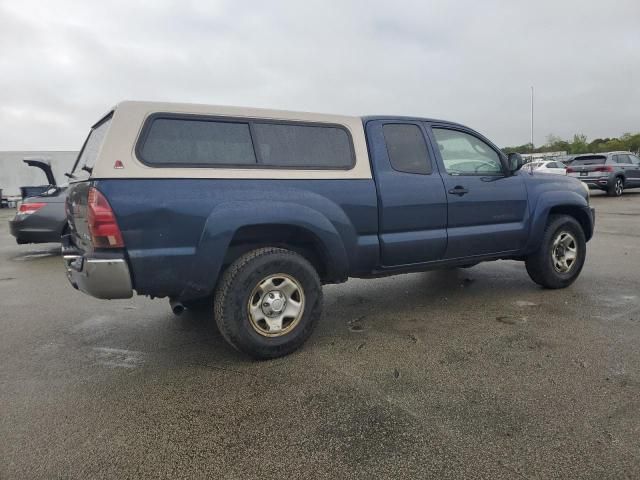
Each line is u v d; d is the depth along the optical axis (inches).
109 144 114.0
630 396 105.7
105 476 81.5
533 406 102.3
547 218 197.9
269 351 130.7
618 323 156.4
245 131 133.0
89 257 113.0
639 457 83.4
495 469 80.8
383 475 80.0
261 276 128.7
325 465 83.2
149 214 114.9
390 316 173.2
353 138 152.3
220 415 102.1
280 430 95.2
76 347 149.1
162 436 94.1
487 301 189.9
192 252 120.0
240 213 124.9
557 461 82.7
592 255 283.7
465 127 182.1
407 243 159.8
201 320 177.3
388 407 103.5
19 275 279.0
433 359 130.0
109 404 108.6
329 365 128.0
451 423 96.0
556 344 138.7
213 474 81.6
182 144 122.8
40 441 93.0
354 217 148.2
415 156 165.2
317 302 138.9
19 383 121.5
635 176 739.4
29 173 1059.3
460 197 171.9
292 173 137.4
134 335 160.2
